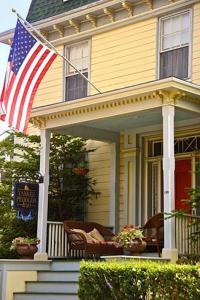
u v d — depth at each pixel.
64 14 16.81
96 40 16.70
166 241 11.74
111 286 8.70
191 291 8.50
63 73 17.41
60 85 17.44
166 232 11.77
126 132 15.54
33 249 13.74
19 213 14.25
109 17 16.33
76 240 13.99
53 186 15.96
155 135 15.00
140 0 15.54
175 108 12.46
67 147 16.05
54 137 15.98
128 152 15.45
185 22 14.85
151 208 14.99
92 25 16.70
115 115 13.08
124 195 15.42
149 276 8.48
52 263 13.30
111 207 15.55
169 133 12.00
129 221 15.19
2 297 12.27
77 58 17.22
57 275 12.67
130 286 8.55
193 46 14.48
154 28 15.42
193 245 12.38
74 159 16.28
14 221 15.81
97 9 16.17
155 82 12.02
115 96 12.81
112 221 15.47
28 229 15.75
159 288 8.45
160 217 13.49
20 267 12.73
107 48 16.41
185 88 12.09
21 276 12.71
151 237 13.11
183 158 14.48
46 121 14.47
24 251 13.68
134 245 12.41
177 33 14.98
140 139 15.30
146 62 15.45
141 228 13.89
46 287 12.35
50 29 17.61
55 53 13.41
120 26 16.16
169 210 11.82
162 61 15.16
